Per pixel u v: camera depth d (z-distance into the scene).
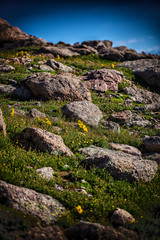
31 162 7.79
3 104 14.78
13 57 27.34
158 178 8.86
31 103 15.97
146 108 19.22
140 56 34.78
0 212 4.91
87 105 15.45
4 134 9.15
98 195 6.74
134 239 4.70
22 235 4.30
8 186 5.71
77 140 11.04
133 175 8.23
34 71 21.92
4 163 6.93
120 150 11.38
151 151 12.36
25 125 11.20
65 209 5.83
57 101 16.88
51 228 4.69
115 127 14.52
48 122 11.30
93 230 4.51
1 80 18.45
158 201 6.85
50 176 7.28
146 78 25.64
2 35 46.28
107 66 28.28
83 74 23.66
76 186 7.10
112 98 20.16
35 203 5.62
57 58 30.16
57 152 8.97
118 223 5.52
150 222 5.40
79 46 37.50
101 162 8.59
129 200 6.79
